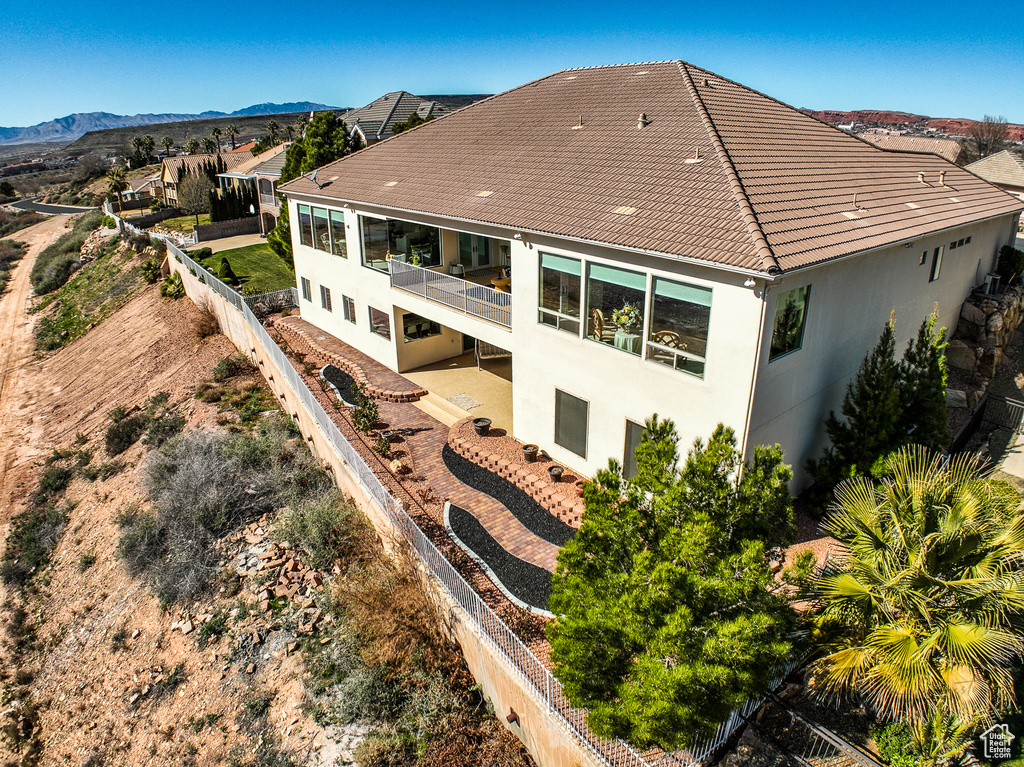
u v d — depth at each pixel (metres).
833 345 14.20
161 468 23.50
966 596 8.24
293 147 37.66
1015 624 8.28
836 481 13.72
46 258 72.88
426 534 14.31
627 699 7.83
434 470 17.11
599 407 15.04
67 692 16.42
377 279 22.88
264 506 19.77
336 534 17.28
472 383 22.31
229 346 33.84
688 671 7.16
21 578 22.27
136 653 16.59
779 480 8.79
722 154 14.47
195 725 14.05
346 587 15.42
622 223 13.50
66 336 49.72
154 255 52.09
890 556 8.91
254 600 16.47
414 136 25.09
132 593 18.80
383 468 17.30
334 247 25.42
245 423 25.20
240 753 13.09
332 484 19.66
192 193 64.50
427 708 12.19
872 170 18.34
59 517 24.92
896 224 14.88
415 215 18.78
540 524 14.64
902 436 13.62
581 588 8.52
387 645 13.58
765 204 12.91
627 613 7.72
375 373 23.50
